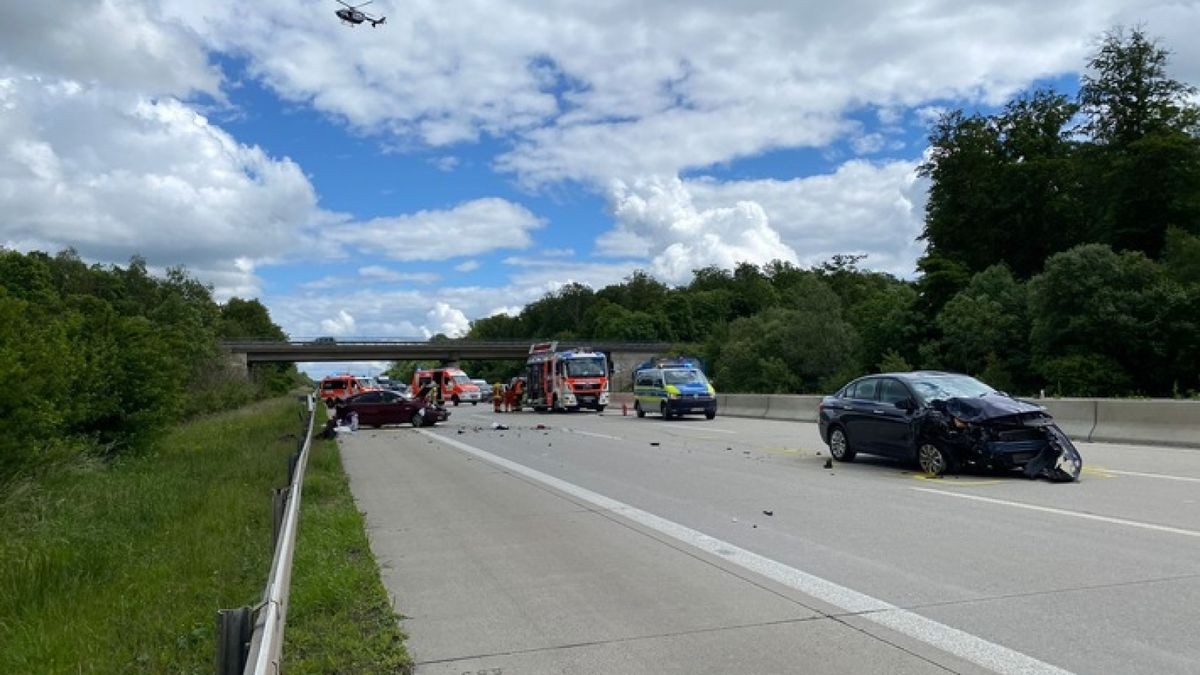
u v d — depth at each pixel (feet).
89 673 17.66
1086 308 159.74
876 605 21.26
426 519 37.27
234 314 540.93
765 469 50.34
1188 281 159.74
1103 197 212.84
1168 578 22.71
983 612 20.27
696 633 19.66
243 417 131.03
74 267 298.15
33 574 25.57
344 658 18.67
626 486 45.14
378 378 310.04
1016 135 233.14
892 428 47.19
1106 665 16.53
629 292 590.55
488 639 19.88
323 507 40.65
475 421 123.65
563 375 137.90
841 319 253.24
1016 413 41.68
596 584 24.59
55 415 44.83
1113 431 59.72
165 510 37.70
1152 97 211.82
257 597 23.00
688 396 105.91
